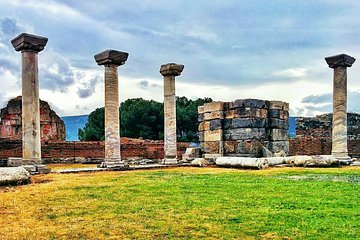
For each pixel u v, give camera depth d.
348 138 37.06
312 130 38.53
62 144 33.00
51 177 17.28
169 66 26.77
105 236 7.39
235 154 26.75
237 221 8.45
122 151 36.34
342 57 26.00
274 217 8.79
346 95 26.38
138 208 9.88
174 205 10.25
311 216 8.88
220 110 27.52
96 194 12.06
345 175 17.94
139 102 56.25
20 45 19.73
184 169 22.58
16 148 30.70
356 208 9.74
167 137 26.72
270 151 26.80
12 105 39.56
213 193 12.17
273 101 27.80
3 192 12.60
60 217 8.98
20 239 7.22
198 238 7.23
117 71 23.88
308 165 22.92
